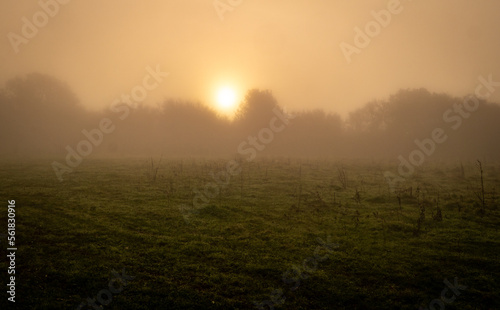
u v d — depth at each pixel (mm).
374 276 9234
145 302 7840
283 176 27000
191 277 9094
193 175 26297
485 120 54344
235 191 20453
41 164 32406
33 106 61250
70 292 8148
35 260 9641
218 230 12938
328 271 9547
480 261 9930
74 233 12016
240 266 9797
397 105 63000
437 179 25484
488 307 7770
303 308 7805
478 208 15461
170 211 15414
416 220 14133
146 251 10672
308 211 15852
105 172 27516
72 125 64562
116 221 13648
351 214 15328
